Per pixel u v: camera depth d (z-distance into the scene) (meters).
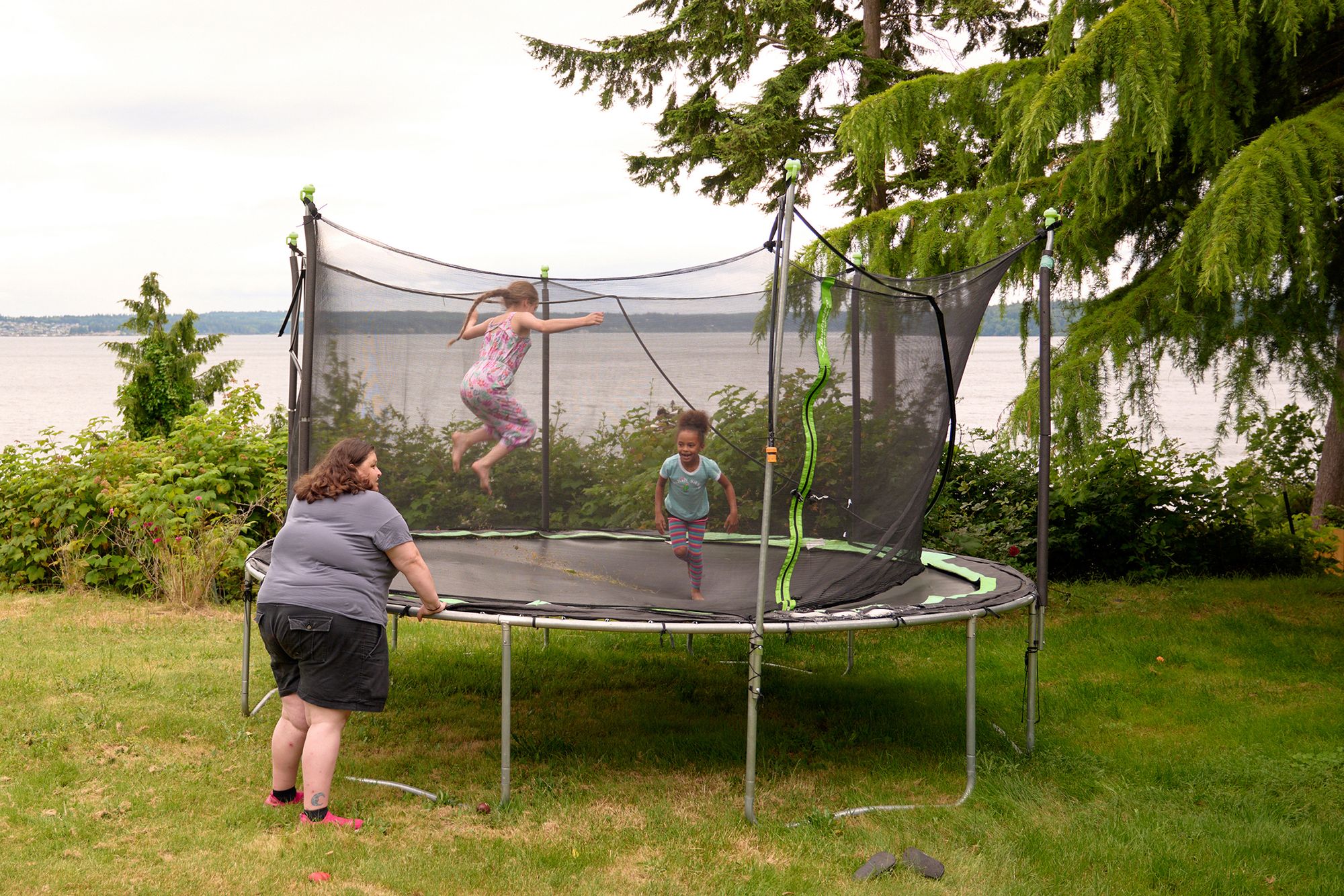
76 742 4.59
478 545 4.68
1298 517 9.41
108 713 5.01
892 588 5.01
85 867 3.32
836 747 4.96
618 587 4.42
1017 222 7.36
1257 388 6.45
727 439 4.34
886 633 7.26
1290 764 4.45
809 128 11.14
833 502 4.46
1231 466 8.69
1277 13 5.96
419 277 4.68
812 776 4.56
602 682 6.05
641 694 5.85
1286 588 8.09
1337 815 3.99
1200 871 3.49
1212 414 32.31
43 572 7.98
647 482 4.46
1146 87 6.00
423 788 4.27
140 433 17.91
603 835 3.79
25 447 8.27
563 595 4.30
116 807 3.87
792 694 5.85
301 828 3.68
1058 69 6.39
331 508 3.80
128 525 7.90
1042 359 4.84
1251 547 8.80
